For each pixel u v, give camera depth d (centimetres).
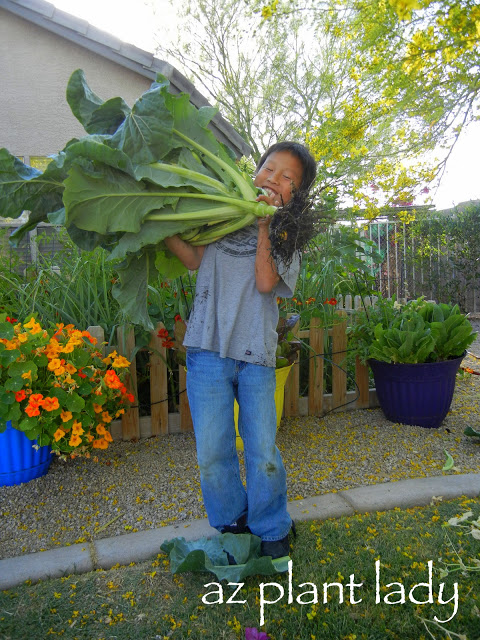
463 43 318
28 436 259
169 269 212
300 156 201
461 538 217
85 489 278
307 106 1661
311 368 387
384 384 366
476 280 1002
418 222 609
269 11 369
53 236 435
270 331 195
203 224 182
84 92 180
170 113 167
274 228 177
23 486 279
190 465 306
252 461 197
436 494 259
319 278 418
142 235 176
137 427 345
